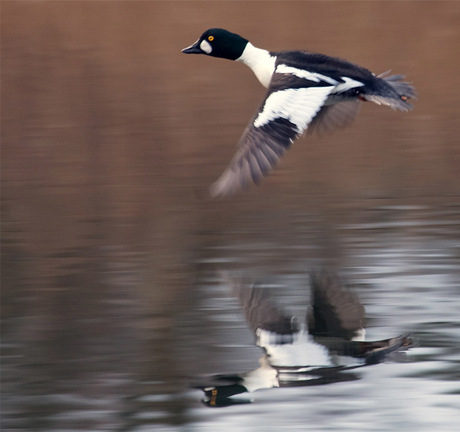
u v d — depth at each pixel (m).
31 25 23.67
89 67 22.08
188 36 22.61
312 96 8.12
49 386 7.44
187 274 10.33
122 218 12.94
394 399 7.05
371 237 11.64
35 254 11.29
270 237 11.80
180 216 12.99
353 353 7.98
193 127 18.42
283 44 21.75
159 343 8.12
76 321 8.87
